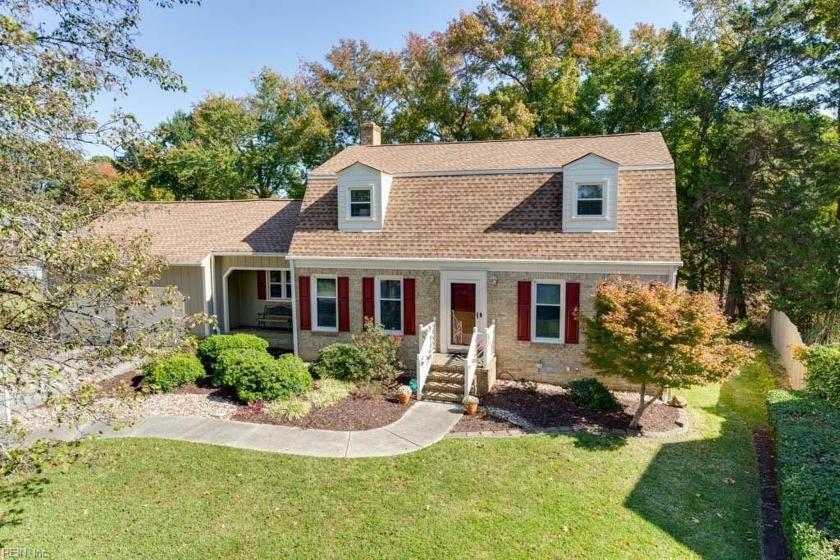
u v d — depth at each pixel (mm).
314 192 16797
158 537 6723
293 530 6895
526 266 13477
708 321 9484
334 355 13453
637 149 15516
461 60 31297
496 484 8125
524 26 29391
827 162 19266
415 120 32219
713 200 21844
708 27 25203
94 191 8125
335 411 11320
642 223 13094
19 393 6242
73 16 7137
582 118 29703
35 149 6703
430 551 6418
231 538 6711
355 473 8508
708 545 6598
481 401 12109
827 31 21453
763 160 20703
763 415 11734
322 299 15820
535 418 10984
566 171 13508
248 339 15203
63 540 6641
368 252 14812
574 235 13430
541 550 6430
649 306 9672
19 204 5379
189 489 7973
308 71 35312
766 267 20125
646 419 10977
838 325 16281
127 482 8172
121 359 6688
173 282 18031
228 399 12086
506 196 14758
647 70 27062
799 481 6695
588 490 7941
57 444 5785
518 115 28344
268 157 36844
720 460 9094
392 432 10250
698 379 9594
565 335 13453
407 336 14805
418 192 15648
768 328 21484
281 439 9875
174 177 35125
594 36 29812
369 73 34156
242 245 17953
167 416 11047
